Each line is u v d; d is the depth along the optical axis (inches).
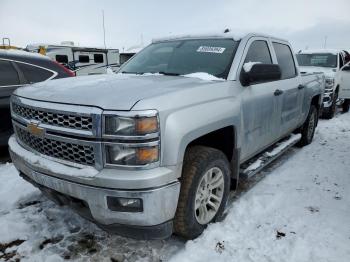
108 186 82.0
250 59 134.3
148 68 141.6
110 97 85.0
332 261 95.3
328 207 128.7
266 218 120.0
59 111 87.9
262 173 167.6
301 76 190.9
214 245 102.8
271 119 147.2
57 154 93.5
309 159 191.5
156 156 83.0
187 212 97.0
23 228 114.3
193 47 140.6
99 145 82.1
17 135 112.4
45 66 201.3
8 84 182.4
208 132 98.8
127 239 108.6
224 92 110.4
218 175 111.4
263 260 96.1
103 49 693.9
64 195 94.0
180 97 91.9
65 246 104.6
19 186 149.6
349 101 386.9
